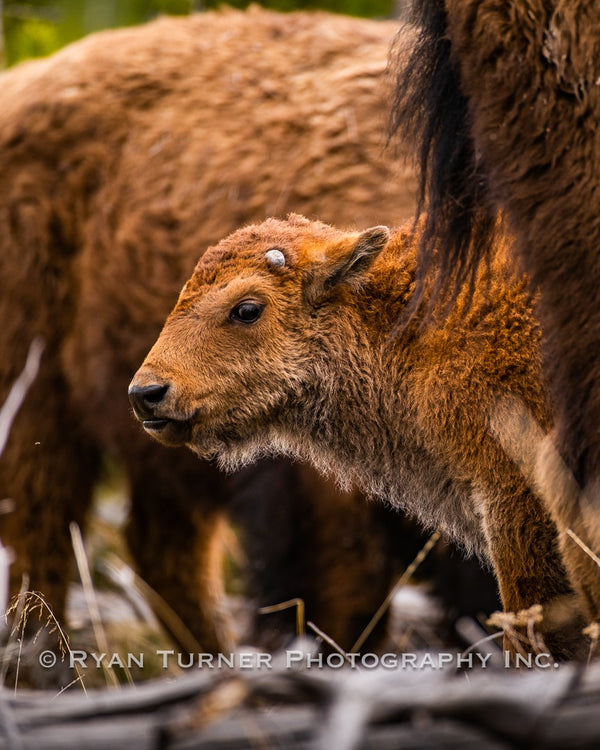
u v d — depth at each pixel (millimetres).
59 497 24422
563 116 13602
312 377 16344
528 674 10297
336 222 21875
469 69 14344
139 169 23891
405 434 15953
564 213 13547
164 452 23953
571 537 13336
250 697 9422
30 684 20922
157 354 16062
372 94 22688
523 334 14969
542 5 13688
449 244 15414
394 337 15742
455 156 15477
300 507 23172
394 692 9219
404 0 17359
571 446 13375
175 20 26109
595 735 9289
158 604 25359
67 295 24266
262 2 37094
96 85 24797
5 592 18812
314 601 23250
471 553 16500
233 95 23953
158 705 9703
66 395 24438
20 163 24469
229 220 22859
